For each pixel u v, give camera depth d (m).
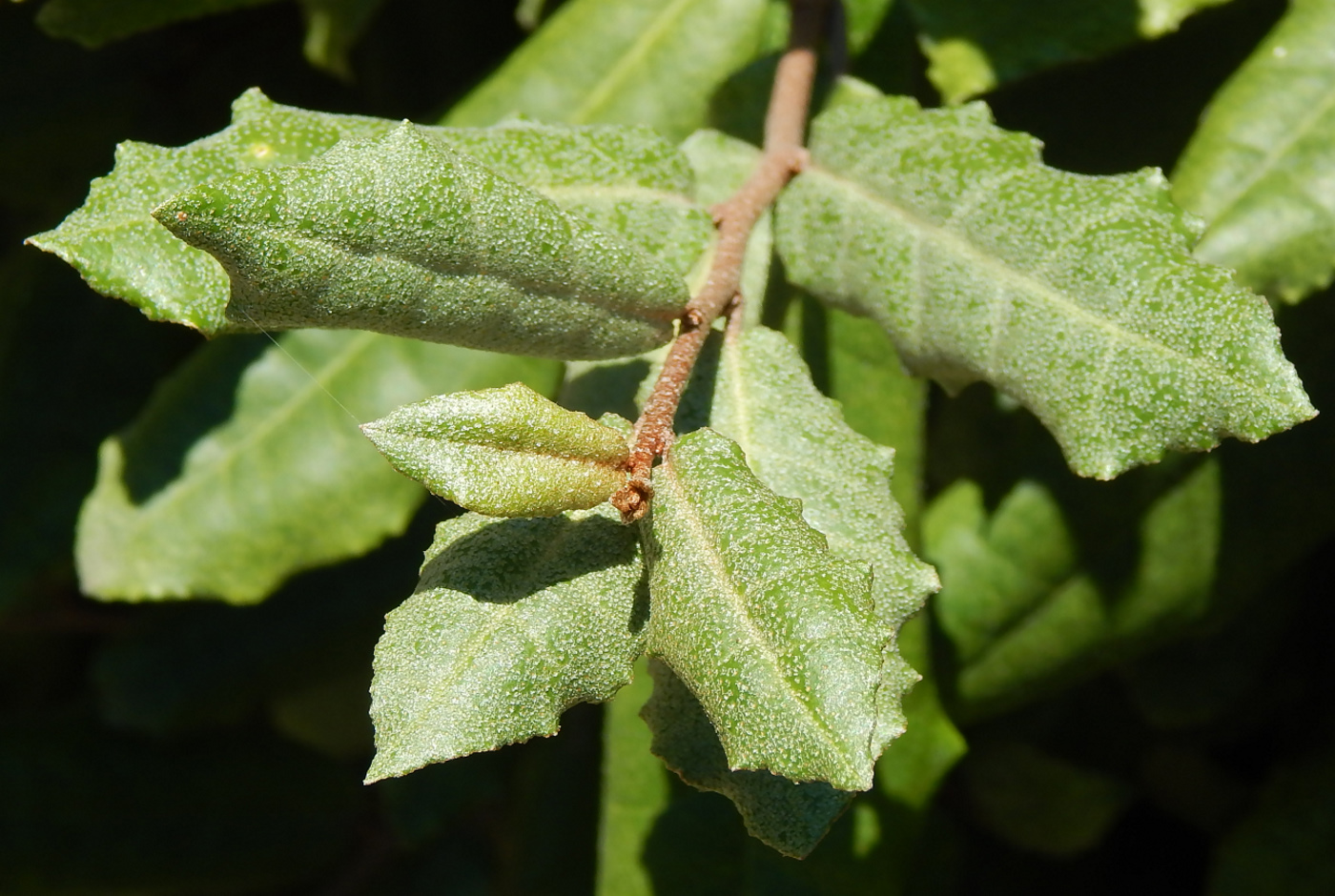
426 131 0.35
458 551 0.33
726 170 0.37
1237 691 0.41
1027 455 0.39
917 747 0.38
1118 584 0.39
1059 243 0.35
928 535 0.39
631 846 0.39
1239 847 0.41
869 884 0.38
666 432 0.33
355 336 0.40
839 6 0.38
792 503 0.32
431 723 0.32
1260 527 0.39
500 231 0.33
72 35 0.39
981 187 0.35
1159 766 0.42
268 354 0.40
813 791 0.33
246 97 0.34
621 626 0.33
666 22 0.40
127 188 0.34
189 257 0.33
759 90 0.39
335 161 0.32
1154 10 0.37
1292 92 0.37
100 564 0.40
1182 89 0.39
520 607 0.33
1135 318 0.34
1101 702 0.42
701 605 0.32
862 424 0.38
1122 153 0.39
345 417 0.40
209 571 0.40
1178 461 0.39
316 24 0.40
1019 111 0.39
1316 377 0.38
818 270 0.36
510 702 0.32
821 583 0.32
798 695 0.31
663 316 0.34
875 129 0.36
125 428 0.41
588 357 0.34
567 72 0.40
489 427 0.31
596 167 0.35
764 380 0.35
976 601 0.39
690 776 0.34
